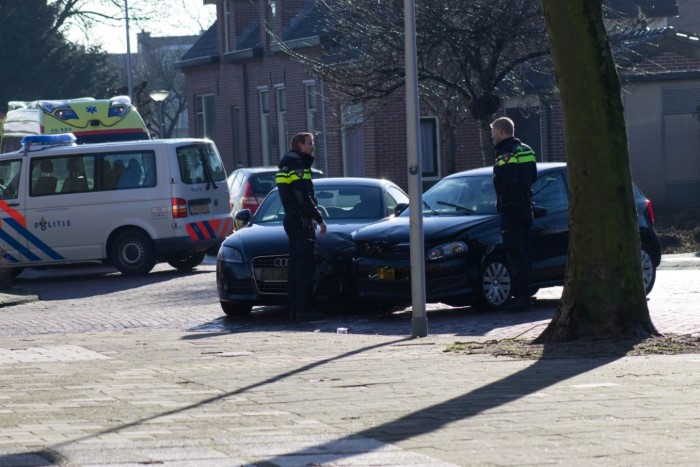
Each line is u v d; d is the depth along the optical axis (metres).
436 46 45.09
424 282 23.30
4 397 16.16
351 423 13.56
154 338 24.14
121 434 13.05
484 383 16.47
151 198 41.50
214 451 11.95
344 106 51.84
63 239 41.84
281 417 14.09
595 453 11.55
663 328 22.73
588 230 20.41
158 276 41.84
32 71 106.69
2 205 42.03
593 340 20.30
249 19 78.69
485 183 28.72
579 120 20.27
